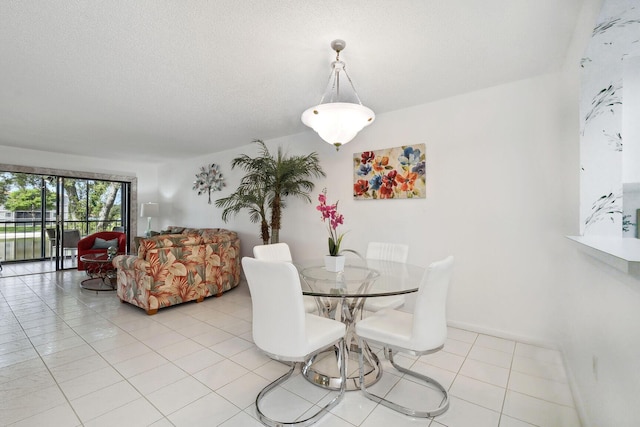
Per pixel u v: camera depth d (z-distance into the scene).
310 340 1.68
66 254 6.47
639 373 0.93
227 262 4.34
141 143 4.96
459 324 2.98
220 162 5.58
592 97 1.63
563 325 2.43
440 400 1.87
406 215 3.30
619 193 1.60
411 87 2.79
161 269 3.49
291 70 2.46
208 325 3.12
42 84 2.71
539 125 2.57
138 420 1.67
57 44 2.07
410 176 3.25
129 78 2.60
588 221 1.67
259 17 1.78
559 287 2.50
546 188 2.54
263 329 1.72
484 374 2.15
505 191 2.73
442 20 1.82
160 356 2.43
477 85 2.76
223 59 2.28
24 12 1.73
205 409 1.78
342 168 3.83
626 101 1.57
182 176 6.43
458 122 2.97
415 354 1.70
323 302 2.50
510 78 2.62
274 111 3.45
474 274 2.89
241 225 5.20
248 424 1.65
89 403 1.82
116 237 6.10
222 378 2.12
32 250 6.73
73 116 3.61
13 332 2.90
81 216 6.26
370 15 1.77
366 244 3.61
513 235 2.70
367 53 2.20
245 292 4.45
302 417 1.71
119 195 6.75
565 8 1.72
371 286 1.93
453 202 3.00
